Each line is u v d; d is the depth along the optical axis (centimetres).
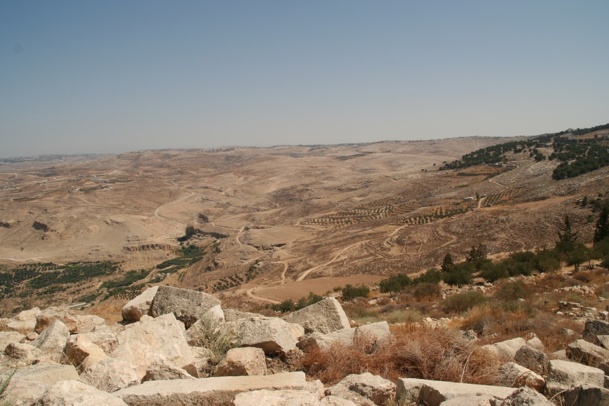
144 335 830
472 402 486
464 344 785
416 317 1755
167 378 621
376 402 595
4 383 516
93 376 615
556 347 1012
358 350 809
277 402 487
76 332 1086
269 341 834
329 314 1049
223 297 6681
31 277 15250
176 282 13725
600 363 727
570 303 1739
